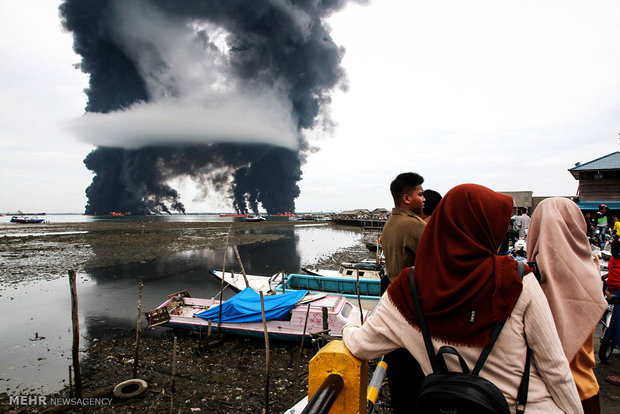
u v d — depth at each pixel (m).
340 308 9.25
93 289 16.81
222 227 73.38
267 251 31.83
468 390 0.95
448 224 1.18
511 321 1.07
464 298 1.06
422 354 1.18
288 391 7.21
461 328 1.08
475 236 1.15
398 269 2.52
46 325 11.65
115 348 9.55
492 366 1.08
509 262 1.12
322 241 42.41
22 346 9.82
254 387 7.38
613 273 5.41
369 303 10.75
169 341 9.91
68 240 40.44
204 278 19.28
